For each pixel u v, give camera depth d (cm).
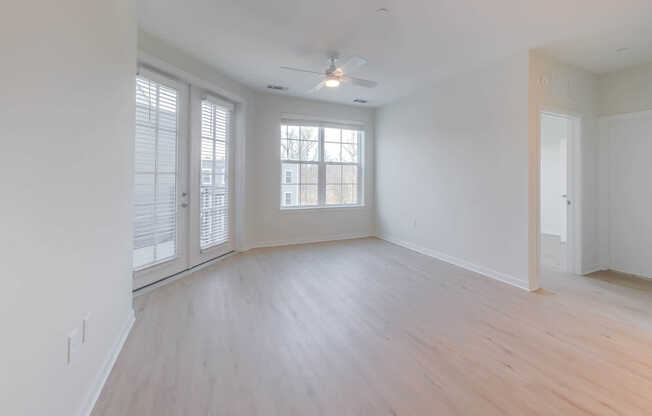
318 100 527
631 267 368
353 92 475
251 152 477
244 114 453
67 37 121
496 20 256
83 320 139
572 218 376
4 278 86
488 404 152
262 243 502
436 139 432
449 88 407
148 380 167
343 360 189
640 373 177
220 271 370
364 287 320
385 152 555
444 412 146
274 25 271
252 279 342
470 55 327
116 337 191
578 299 289
